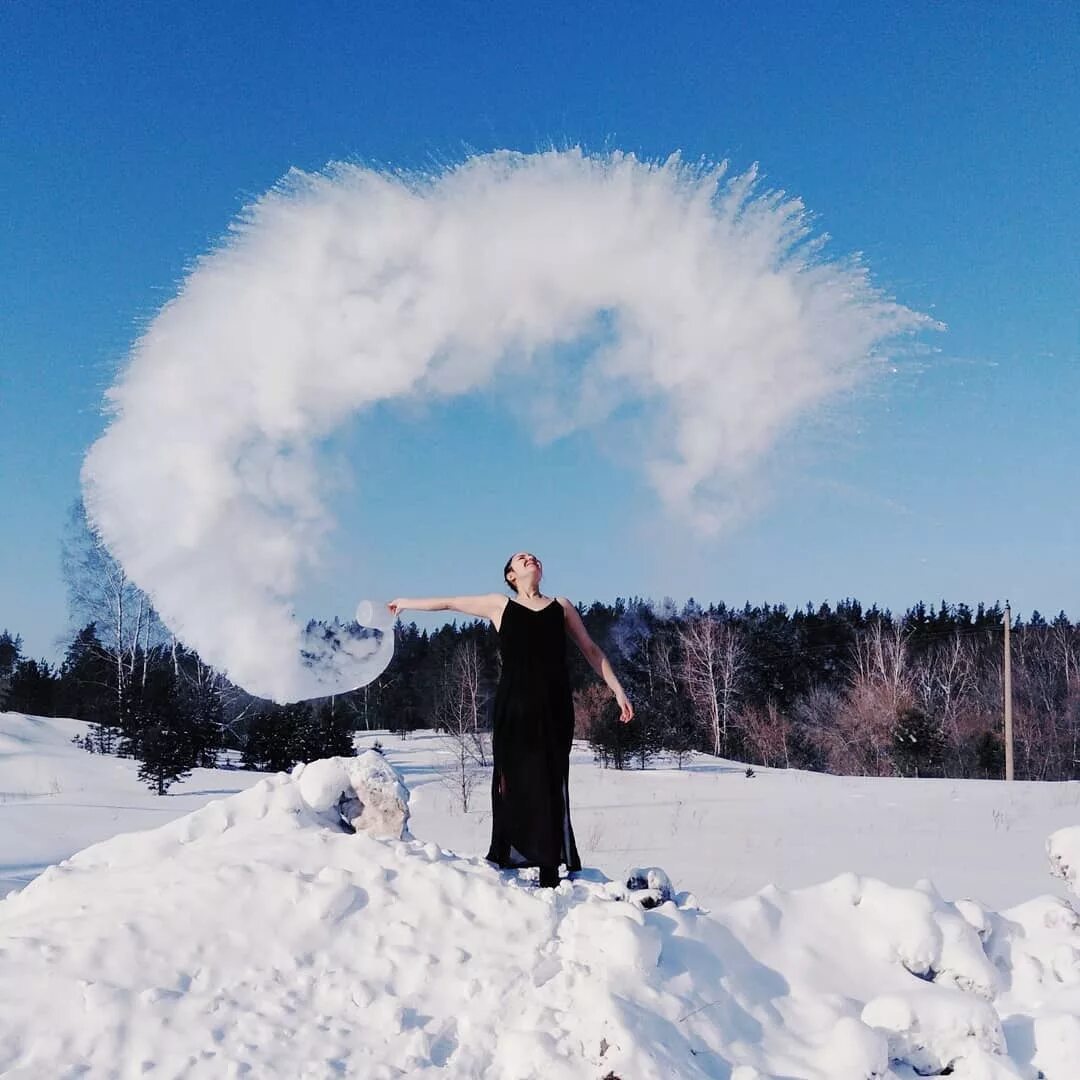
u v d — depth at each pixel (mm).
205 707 31016
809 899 4891
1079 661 50500
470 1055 3779
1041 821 18203
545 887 5066
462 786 22359
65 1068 3609
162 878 4773
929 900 4812
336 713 33250
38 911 4719
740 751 47719
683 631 56719
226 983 4109
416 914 4547
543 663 5445
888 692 46219
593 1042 3639
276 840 5074
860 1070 3766
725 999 4168
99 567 35469
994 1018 4008
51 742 31484
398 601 5711
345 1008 4059
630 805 22047
